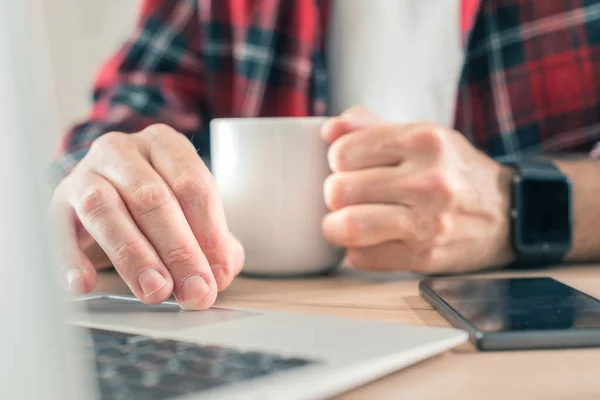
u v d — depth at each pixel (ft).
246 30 3.72
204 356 0.86
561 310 1.29
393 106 3.82
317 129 1.95
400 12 3.79
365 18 3.78
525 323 1.17
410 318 1.39
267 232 1.92
